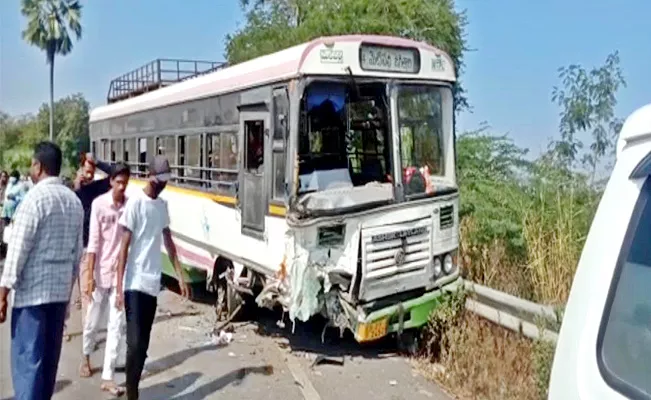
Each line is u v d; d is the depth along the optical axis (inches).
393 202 312.0
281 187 317.1
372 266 305.1
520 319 276.7
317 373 303.4
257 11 873.5
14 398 244.1
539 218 363.6
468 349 285.0
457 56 669.9
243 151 358.3
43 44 2038.6
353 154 330.6
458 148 457.4
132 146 567.2
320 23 659.4
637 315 80.2
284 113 313.9
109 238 289.0
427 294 322.3
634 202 83.7
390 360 322.3
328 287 301.6
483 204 400.5
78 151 2352.4
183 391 278.4
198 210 423.8
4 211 595.5
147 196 258.7
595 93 387.9
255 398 271.1
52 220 227.3
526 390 243.6
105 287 286.8
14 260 221.1
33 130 2475.4
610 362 80.2
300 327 382.9
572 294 87.5
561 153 393.1
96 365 309.4
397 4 635.5
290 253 306.2
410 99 328.2
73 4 2068.2
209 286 416.2
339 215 299.0
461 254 374.0
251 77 347.6
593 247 86.6
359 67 313.3
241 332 372.8
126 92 726.5
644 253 81.0
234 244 371.6
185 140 447.2
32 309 225.1
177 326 390.3
